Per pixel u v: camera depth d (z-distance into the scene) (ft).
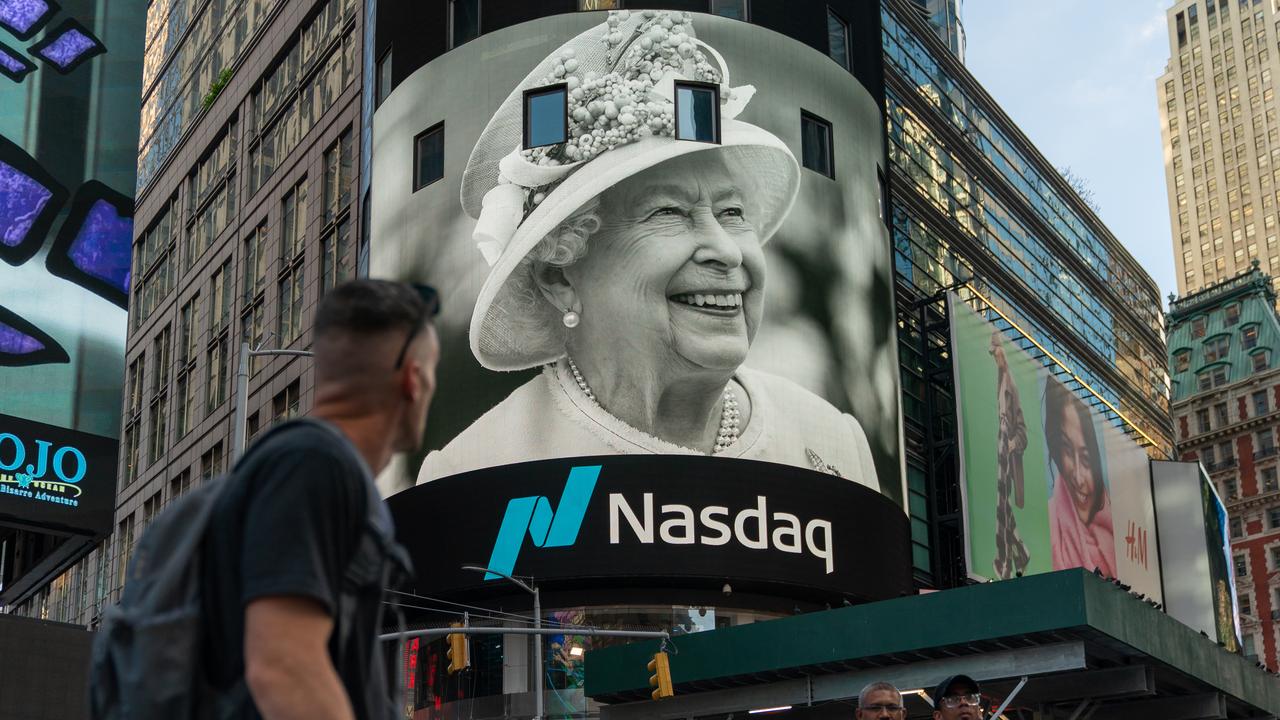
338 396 10.35
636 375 168.86
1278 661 433.48
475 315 174.81
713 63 180.75
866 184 190.70
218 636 9.40
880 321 186.50
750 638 114.83
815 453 173.17
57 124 132.98
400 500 175.11
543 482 167.22
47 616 296.92
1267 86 582.76
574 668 167.73
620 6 181.88
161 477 262.26
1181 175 607.37
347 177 219.00
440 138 185.26
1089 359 308.40
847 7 198.80
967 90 271.08
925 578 210.18
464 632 112.47
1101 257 333.42
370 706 10.00
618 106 176.35
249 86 260.83
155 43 315.99
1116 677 100.63
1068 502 231.91
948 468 221.05
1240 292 484.74
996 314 257.75
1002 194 277.23
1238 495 459.32
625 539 164.96
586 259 172.65
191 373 260.62
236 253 251.60
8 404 123.24
